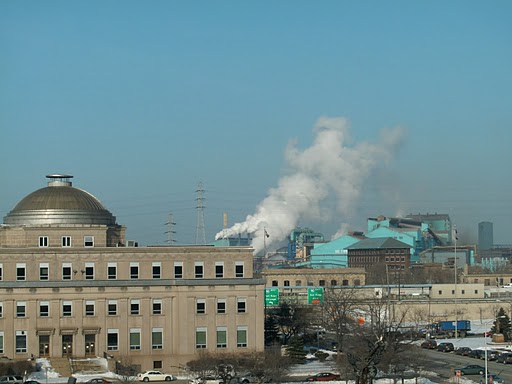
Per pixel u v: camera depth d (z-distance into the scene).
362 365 103.56
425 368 158.00
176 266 167.25
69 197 178.50
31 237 170.38
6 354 160.50
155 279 166.12
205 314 166.62
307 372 160.62
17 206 179.88
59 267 163.62
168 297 166.25
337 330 182.75
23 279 162.38
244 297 168.12
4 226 173.25
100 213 179.50
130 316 164.75
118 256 165.62
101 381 146.88
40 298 162.12
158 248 166.88
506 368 169.75
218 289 167.38
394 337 144.00
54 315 162.50
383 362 129.75
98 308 163.88
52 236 170.88
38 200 178.00
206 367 146.50
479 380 150.25
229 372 146.75
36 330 161.12
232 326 167.12
